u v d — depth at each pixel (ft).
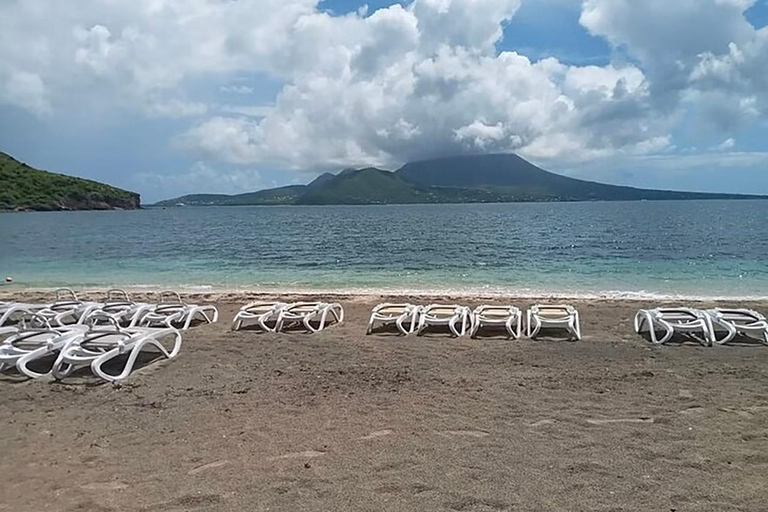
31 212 398.83
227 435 17.02
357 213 337.93
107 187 496.64
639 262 73.15
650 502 12.76
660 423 17.53
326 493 13.35
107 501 13.16
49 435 17.28
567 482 13.74
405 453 15.52
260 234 141.69
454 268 69.67
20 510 12.81
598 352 27.02
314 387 21.66
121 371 24.30
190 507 12.85
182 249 100.58
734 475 13.98
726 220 177.17
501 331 32.19
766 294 49.32
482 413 18.63
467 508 12.63
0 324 34.60
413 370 24.03
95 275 67.15
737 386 21.27
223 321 36.01
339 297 46.70
